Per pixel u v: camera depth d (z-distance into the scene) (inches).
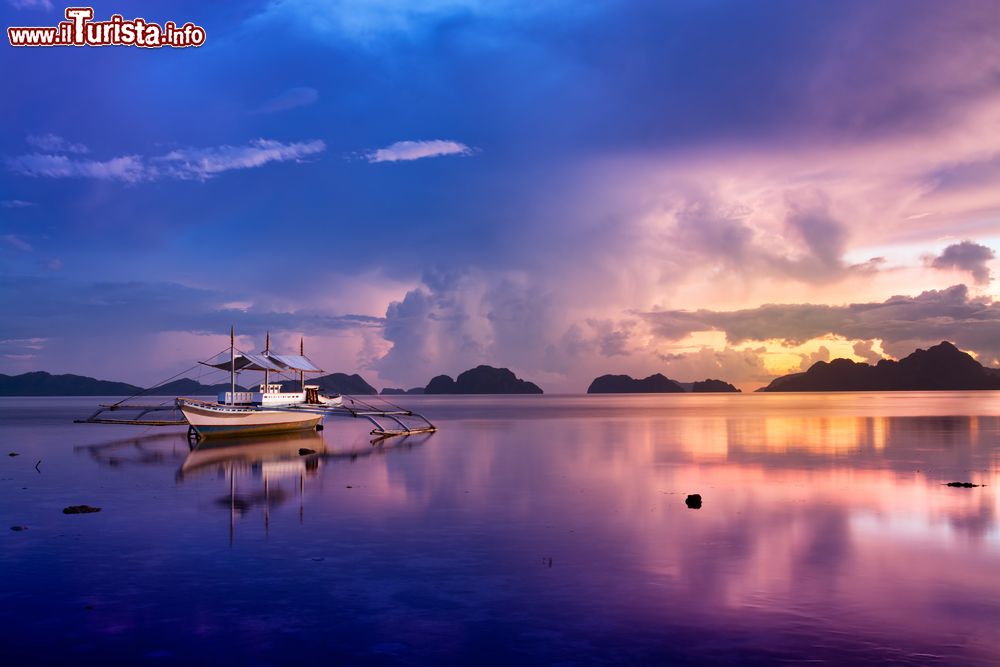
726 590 750.5
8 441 2859.3
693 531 1032.2
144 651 597.3
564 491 1422.2
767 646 601.6
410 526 1072.8
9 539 985.5
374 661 577.0
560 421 4557.1
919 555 893.2
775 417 4968.0
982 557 882.8
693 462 1972.2
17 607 701.9
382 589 755.4
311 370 3563.0
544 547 936.3
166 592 745.6
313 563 857.5
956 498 1320.1
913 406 7465.6
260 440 2839.6
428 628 645.9
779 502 1279.5
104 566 844.6
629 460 2034.9
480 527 1064.2
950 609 690.2
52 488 1493.6
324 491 1430.9
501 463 1963.6
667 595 733.3
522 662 573.6
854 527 1058.1
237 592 746.2
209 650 599.2
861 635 625.3
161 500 1326.3
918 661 572.4
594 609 693.3
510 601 717.3
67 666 569.6
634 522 1099.3
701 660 574.2
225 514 1175.0
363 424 4170.8
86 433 3383.4
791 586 764.6
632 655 585.0
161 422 2861.7
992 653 587.2
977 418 4574.3
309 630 641.6
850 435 3034.0
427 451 2346.2
